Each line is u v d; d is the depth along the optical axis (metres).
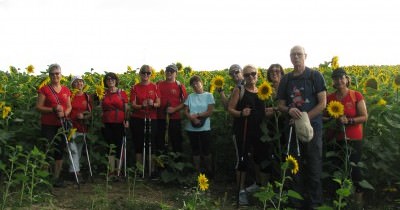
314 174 6.31
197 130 8.23
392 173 6.94
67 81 10.48
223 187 8.13
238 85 7.19
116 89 8.46
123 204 6.77
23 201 6.66
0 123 7.91
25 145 7.94
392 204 7.00
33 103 8.87
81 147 8.35
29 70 10.59
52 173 8.20
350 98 6.51
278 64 7.32
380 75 10.52
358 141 6.54
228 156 9.05
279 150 6.91
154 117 8.38
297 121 6.12
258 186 7.45
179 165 7.91
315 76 6.30
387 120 7.07
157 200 7.19
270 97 7.14
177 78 10.94
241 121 7.05
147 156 8.74
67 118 7.77
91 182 8.20
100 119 9.05
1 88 8.60
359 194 6.58
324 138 7.06
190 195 7.12
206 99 8.29
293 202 6.45
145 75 8.34
